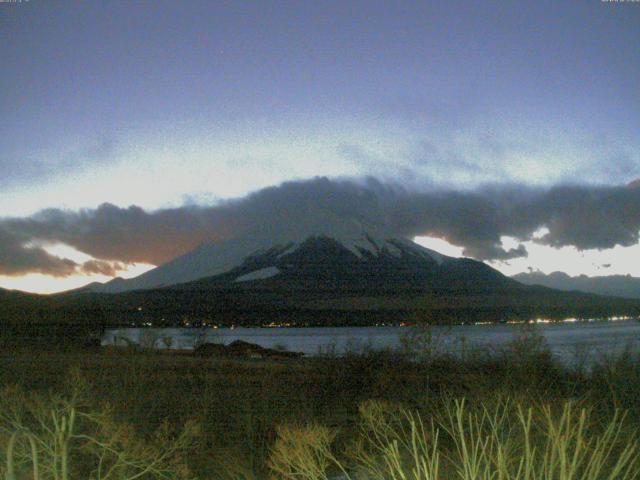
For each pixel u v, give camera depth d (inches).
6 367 676.1
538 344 583.2
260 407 511.8
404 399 517.0
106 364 699.4
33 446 246.4
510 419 340.2
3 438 281.3
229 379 658.8
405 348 644.7
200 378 644.7
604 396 432.1
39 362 717.9
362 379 616.7
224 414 502.3
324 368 651.5
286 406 525.3
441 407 442.0
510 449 271.7
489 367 573.9
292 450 278.1
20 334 1172.5
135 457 305.4
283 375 677.9
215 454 403.9
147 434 409.4
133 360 661.3
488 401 367.9
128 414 440.5
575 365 555.8
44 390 465.1
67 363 710.5
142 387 538.9
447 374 566.6
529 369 534.9
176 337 1198.3
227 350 1079.6
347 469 330.6
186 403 513.0
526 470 237.6
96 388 501.4
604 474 267.7
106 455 311.4
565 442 233.3
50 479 275.0
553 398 393.1
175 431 420.5
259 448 413.1
